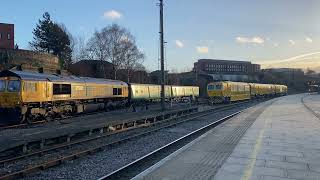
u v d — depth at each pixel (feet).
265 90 297.12
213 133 71.00
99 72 300.40
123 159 51.19
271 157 45.21
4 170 43.80
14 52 169.48
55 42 281.33
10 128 82.28
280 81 553.64
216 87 203.31
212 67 508.94
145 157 48.39
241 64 537.65
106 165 47.01
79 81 122.42
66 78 115.75
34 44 283.59
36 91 99.14
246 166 40.42
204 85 348.18
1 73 95.45
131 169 43.32
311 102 210.38
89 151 54.49
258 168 39.34
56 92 108.17
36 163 47.98
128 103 168.55
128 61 326.03
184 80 360.69
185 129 89.61
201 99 262.47
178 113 126.82
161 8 128.06
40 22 283.59
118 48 324.39
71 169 44.24
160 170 39.47
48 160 49.24
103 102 141.90
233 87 214.28
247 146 53.93
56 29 283.18
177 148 59.06
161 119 110.52
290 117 106.11
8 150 52.65
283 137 62.95
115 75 297.74
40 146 57.06
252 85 257.14
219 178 35.60
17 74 94.38
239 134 68.74
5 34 277.44
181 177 36.50
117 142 64.34
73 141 64.49
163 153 54.44
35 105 100.01
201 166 41.34
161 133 81.56
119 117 98.17
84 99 125.80
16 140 54.49
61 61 264.93
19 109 94.27
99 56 324.39
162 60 128.06
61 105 111.14
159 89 205.67
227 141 60.13
